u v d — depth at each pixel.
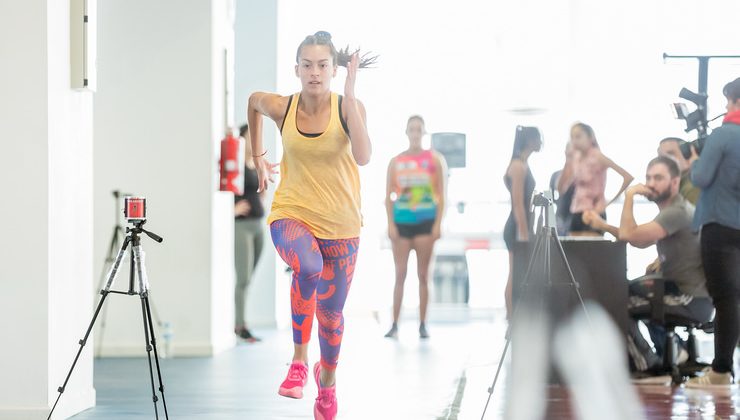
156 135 14.16
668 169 11.24
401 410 9.30
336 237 7.59
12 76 8.59
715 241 10.62
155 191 14.16
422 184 16.61
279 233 7.52
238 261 16.28
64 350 8.89
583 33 22.27
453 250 21.84
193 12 14.13
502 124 22.20
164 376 11.73
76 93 9.21
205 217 14.12
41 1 8.59
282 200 7.62
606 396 10.15
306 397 10.08
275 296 19.14
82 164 9.34
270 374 11.93
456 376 11.68
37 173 8.58
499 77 22.27
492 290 21.75
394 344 15.52
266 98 7.73
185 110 14.16
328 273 7.69
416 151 16.73
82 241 9.34
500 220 21.91
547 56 22.34
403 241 16.66
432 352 14.34
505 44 22.28
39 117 8.58
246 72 18.78
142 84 14.17
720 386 10.77
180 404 9.62
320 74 7.40
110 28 14.18
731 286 10.62
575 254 11.10
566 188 13.65
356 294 21.84
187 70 14.16
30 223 8.56
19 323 8.55
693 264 11.18
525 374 11.05
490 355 13.93
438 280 21.83
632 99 22.03
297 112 7.52
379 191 22.19
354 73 7.43
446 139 21.75
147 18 14.16
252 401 9.81
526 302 11.10
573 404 9.66
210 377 11.66
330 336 7.76
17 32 8.61
